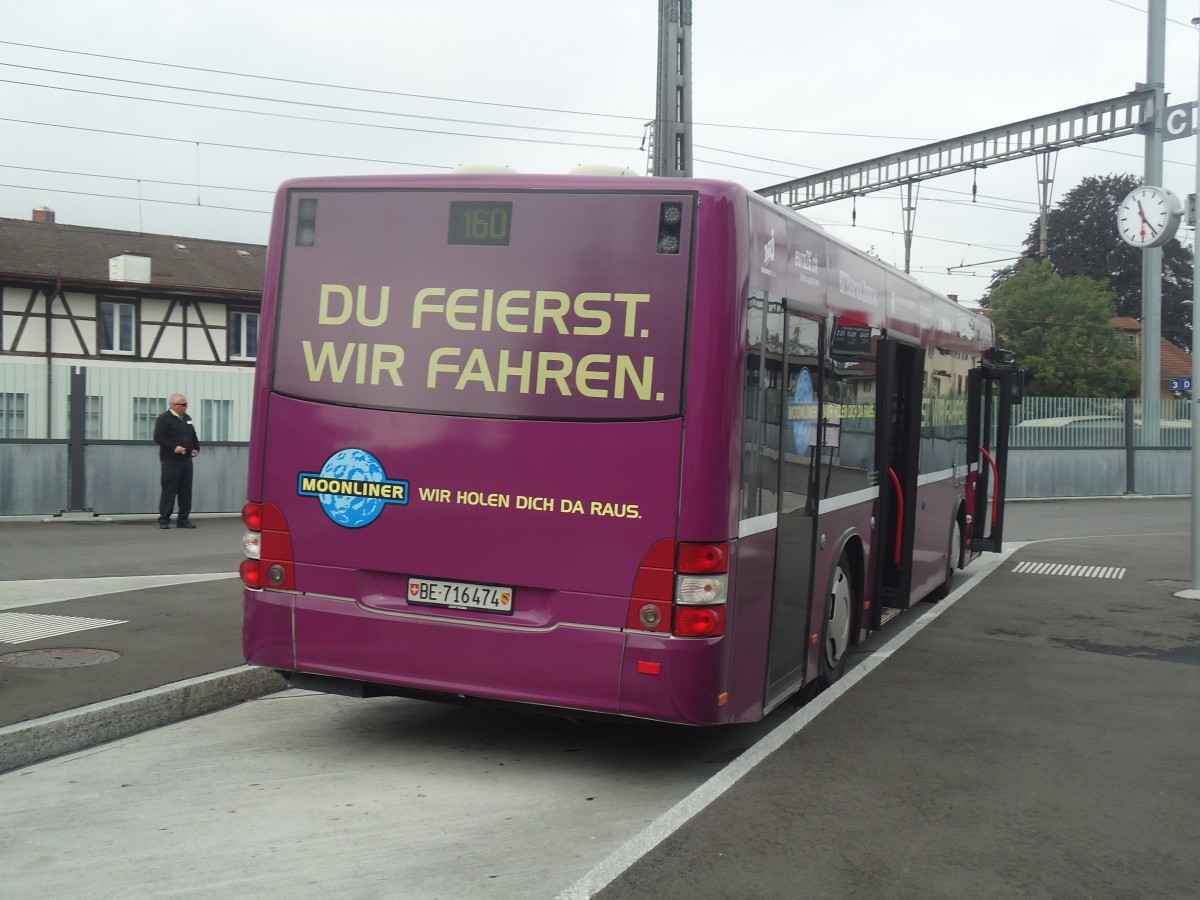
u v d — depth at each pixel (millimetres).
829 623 7910
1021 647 10000
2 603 10352
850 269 7777
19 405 18938
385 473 5969
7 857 4805
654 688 5539
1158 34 27812
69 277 41062
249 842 5008
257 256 50312
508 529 5766
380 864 4754
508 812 5480
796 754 6453
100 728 6609
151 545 15867
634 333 5625
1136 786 6004
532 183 5793
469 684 5809
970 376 13484
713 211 5594
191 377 20250
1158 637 10609
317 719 7215
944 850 4969
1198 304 13727
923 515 10844
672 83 18984
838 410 7586
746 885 4500
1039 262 49562
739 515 5699
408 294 5957
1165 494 33438
